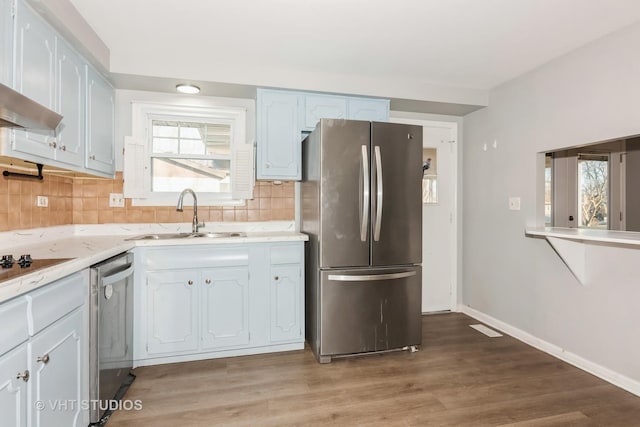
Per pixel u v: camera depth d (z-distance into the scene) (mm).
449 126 3557
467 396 1972
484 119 3266
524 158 2801
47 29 1706
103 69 2330
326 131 2354
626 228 3043
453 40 2229
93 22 2004
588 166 3168
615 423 1726
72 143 1987
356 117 2932
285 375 2213
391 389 2045
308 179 2678
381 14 1920
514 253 2908
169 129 2904
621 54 2061
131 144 2676
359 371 2275
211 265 2414
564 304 2461
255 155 3014
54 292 1310
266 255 2535
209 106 2920
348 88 2842
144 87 2689
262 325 2533
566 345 2443
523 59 2516
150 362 2342
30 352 1164
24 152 1550
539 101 2650
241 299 2482
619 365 2090
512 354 2555
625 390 2033
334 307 2387
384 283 2477
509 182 2959
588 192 3164
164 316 2338
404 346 2531
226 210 2971
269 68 2672
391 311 2496
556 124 2502
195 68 2518
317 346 2412
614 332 2117
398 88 2957
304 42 2260
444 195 3566
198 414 1788
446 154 3564
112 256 1887
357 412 1812
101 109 2410
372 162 2436
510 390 2039
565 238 2279
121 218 2748
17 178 1921
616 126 2086
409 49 2355
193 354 2420
